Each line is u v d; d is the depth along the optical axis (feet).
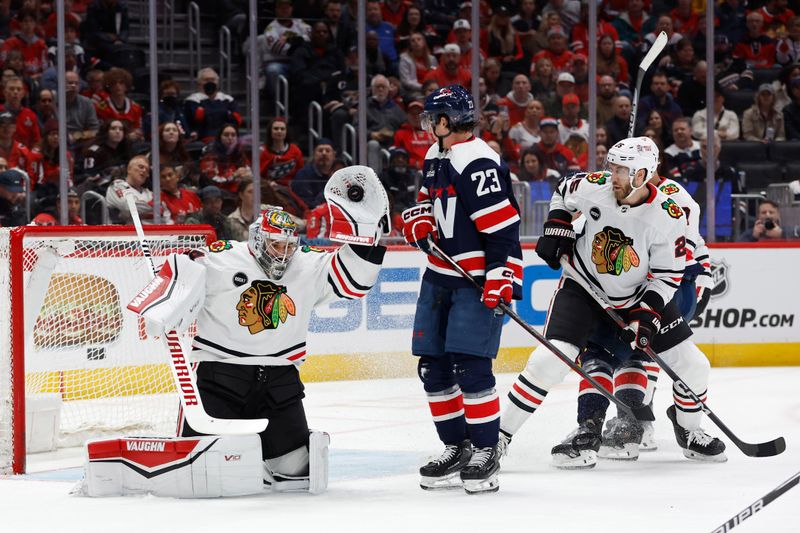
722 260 88.69
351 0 94.43
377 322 81.46
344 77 93.20
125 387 59.06
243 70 96.58
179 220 80.38
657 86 97.45
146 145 82.69
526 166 89.71
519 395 44.32
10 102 81.05
